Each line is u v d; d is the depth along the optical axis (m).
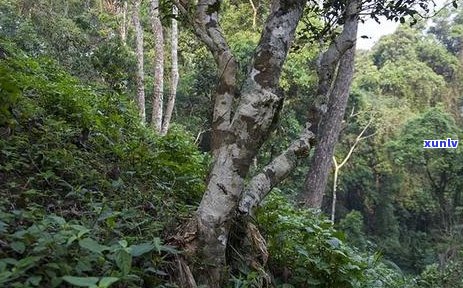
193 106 18.98
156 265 2.64
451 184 27.53
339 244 3.93
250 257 3.25
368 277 4.53
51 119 4.42
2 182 3.24
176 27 15.84
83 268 2.18
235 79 3.18
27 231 2.22
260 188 3.42
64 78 6.64
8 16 15.52
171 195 4.04
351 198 31.17
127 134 5.57
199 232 2.89
